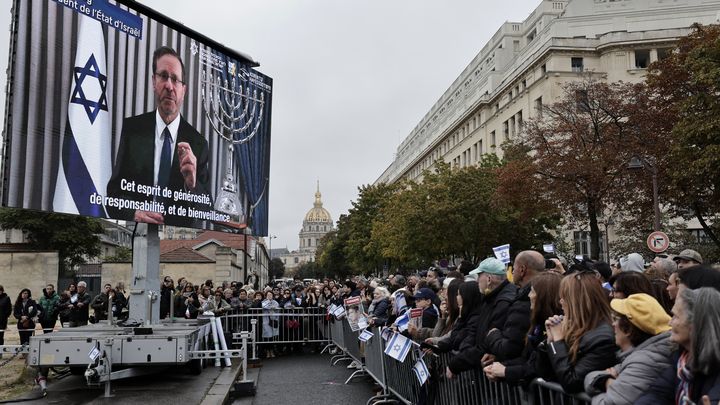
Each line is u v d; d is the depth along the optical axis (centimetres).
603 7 5381
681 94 2452
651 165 2278
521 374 405
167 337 898
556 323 375
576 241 4500
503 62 6681
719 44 1980
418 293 764
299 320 1548
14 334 2177
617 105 2723
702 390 265
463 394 538
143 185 1047
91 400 845
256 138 1420
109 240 7300
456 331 560
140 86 1059
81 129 936
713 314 260
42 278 3006
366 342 1020
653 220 2653
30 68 862
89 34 962
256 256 8794
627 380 305
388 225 4422
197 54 1215
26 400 855
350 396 927
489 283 502
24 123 848
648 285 400
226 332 1350
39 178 864
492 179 3378
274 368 1261
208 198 1220
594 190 2570
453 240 3422
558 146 2803
